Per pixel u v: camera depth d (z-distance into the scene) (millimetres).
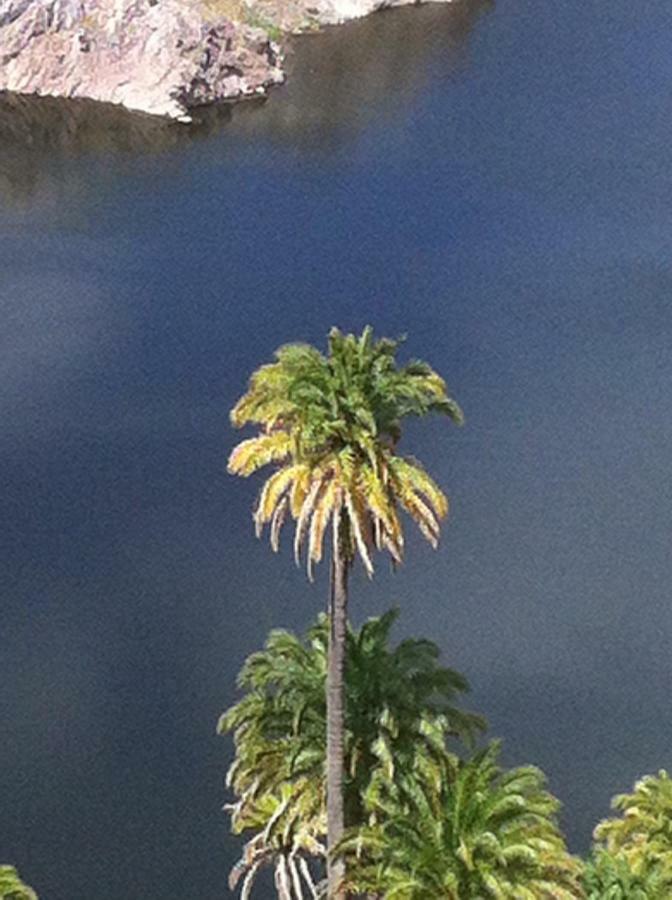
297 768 54250
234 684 84688
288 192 159625
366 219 152250
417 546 98875
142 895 69938
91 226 151000
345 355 50312
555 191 159375
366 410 49031
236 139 176000
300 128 179500
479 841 46688
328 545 97875
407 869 47406
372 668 54094
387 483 49938
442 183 161750
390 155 169500
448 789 51562
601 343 126062
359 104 186125
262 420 50750
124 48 185625
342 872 51156
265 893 70438
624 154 170000
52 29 186000
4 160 168750
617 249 145125
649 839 61062
